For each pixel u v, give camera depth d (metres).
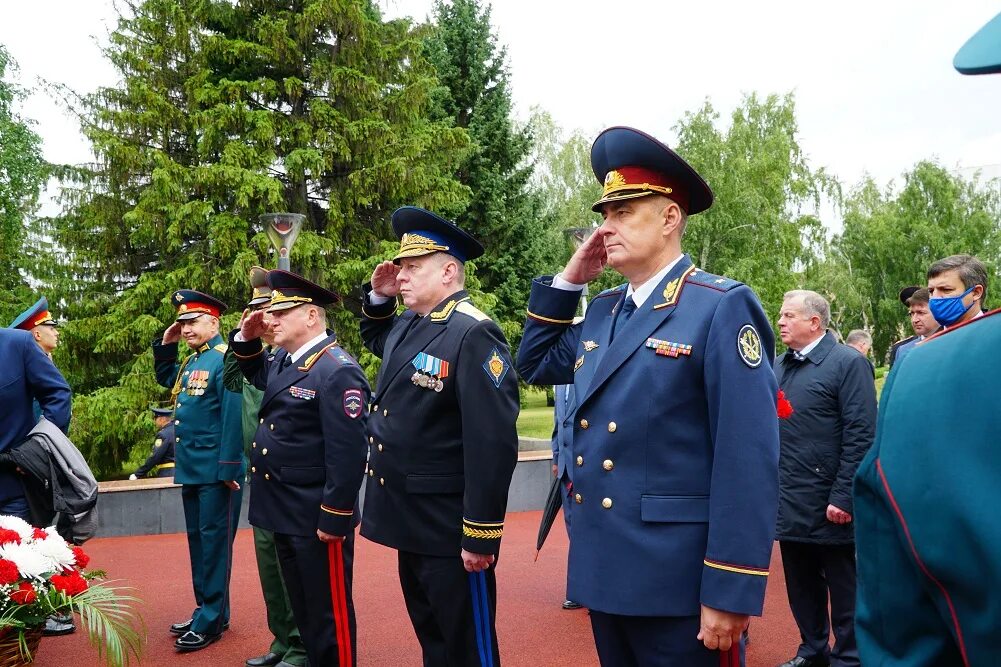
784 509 3.95
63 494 4.30
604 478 2.21
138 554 7.05
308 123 14.88
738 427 2.04
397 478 3.14
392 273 3.87
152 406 13.95
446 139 16.08
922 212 40.25
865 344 8.88
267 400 3.85
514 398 3.07
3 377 4.11
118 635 3.58
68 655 4.55
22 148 21.08
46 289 14.77
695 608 2.07
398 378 3.22
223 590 4.72
